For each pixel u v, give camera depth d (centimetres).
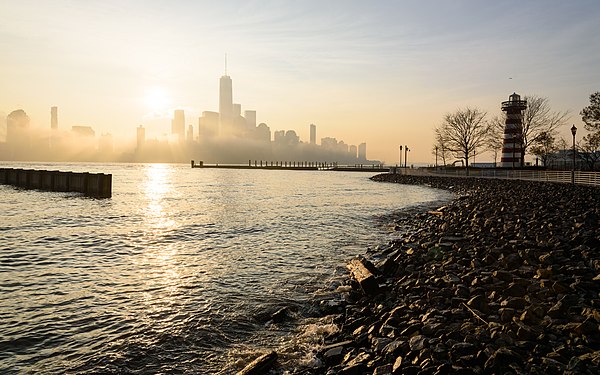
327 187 5753
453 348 583
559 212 2034
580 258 1082
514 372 511
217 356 693
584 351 548
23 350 703
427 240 1577
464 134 8512
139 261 1373
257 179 8144
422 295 893
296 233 1964
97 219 2444
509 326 647
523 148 7388
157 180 7619
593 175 3812
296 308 918
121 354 694
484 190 4378
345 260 1397
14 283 1098
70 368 645
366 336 710
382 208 3112
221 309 912
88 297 988
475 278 935
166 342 743
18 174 5559
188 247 1619
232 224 2242
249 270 1257
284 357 681
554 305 713
